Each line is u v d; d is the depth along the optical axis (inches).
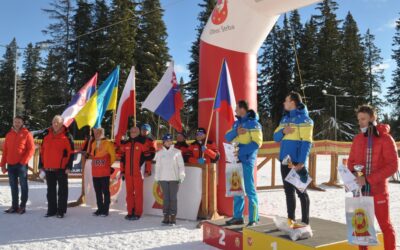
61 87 1555.1
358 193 160.2
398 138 2044.8
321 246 166.7
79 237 239.8
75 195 425.7
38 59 2010.3
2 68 2112.5
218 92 266.7
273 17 278.5
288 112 206.7
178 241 232.1
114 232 253.9
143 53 1456.7
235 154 228.1
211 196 286.5
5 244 221.9
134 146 298.7
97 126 323.3
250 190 226.1
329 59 1915.6
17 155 308.8
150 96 314.3
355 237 156.6
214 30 290.4
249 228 197.2
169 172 275.1
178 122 315.9
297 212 344.2
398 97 2112.5
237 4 277.6
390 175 161.0
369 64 2263.8
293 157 199.5
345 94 1916.8
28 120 1918.1
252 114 230.8
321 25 1972.2
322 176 679.1
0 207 341.7
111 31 1411.2
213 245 222.4
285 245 175.8
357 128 1904.5
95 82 361.1
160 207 309.7
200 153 295.1
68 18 1574.8
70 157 301.9
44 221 285.6
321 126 1818.4
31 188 463.2
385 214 164.9
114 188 342.0
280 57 1953.7
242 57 284.4
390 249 164.9
